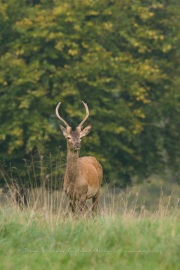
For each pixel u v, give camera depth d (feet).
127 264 118.32
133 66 309.83
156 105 318.86
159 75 311.47
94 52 303.48
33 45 301.02
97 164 187.52
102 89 297.33
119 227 131.23
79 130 174.09
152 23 328.29
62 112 297.74
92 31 307.17
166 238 128.98
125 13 317.63
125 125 306.35
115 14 314.96
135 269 114.62
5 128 286.66
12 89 293.84
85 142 290.56
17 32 308.40
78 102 294.66
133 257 121.29
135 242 126.52
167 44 320.09
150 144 324.60
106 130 295.07
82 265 117.39
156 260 120.06
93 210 185.98
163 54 329.31
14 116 288.71
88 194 178.60
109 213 147.33
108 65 302.86
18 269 113.91
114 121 305.12
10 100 292.40
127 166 318.04
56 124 298.97
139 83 315.58
